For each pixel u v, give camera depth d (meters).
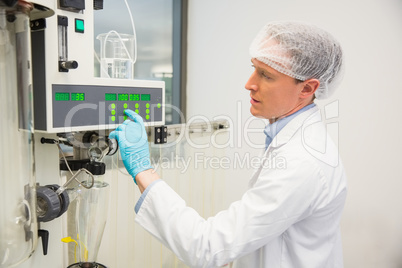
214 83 2.21
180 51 2.28
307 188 0.83
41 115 0.71
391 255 2.13
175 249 0.86
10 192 0.66
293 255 0.95
